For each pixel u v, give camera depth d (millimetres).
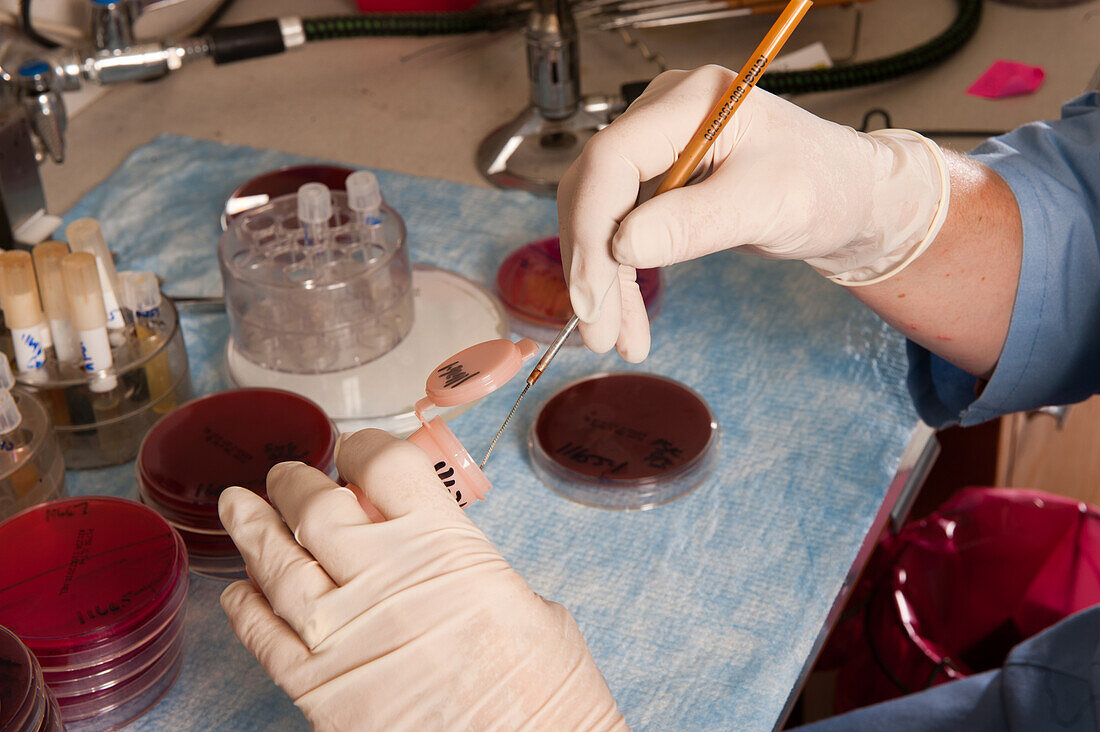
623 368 1001
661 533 844
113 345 889
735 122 720
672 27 1572
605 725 634
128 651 679
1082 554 1303
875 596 1294
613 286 710
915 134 789
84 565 707
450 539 647
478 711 614
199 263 1144
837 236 731
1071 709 839
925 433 979
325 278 973
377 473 661
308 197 950
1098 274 785
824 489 876
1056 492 1593
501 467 906
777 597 791
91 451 892
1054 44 1486
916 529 1311
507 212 1206
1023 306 786
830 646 1397
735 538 838
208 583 812
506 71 1501
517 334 1038
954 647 1402
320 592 638
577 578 810
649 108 723
